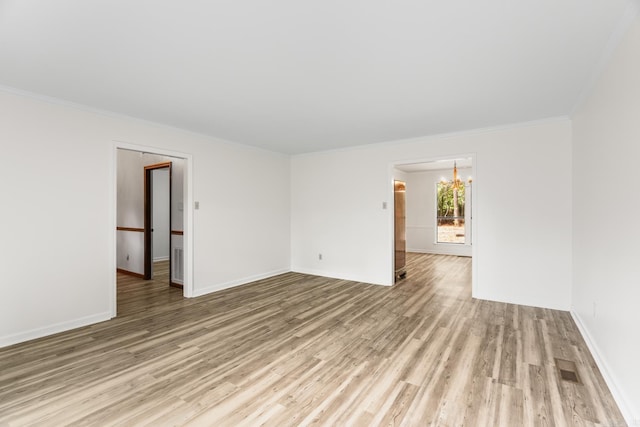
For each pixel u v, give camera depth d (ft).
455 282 17.48
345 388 7.06
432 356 8.58
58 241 10.34
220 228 15.89
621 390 6.35
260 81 9.00
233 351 8.94
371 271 17.35
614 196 7.00
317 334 10.17
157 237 25.05
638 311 5.65
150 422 5.91
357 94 9.98
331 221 18.86
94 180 11.20
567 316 11.68
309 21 6.10
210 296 14.71
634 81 5.82
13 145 9.42
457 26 6.30
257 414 6.15
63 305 10.43
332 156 18.78
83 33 6.47
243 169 17.20
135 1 5.43
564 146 12.20
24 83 9.05
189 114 11.97
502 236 13.50
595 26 6.28
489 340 9.60
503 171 13.43
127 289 16.06
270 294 15.05
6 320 9.29
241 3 5.52
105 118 11.53
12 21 6.01
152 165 17.81
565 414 6.10
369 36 6.66
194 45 7.00
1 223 9.22
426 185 29.55
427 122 13.04
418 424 5.85
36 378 7.47
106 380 7.39
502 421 5.91
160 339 9.77
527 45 7.04
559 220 12.33
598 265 8.32
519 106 11.10
